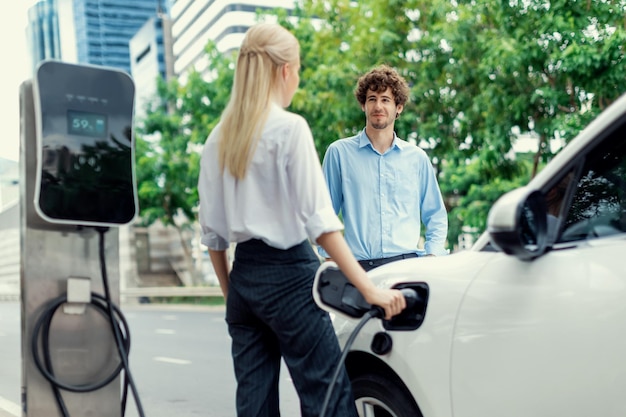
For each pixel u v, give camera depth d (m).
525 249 2.48
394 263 3.29
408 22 18.45
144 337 15.60
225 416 7.04
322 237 2.78
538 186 2.64
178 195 36.47
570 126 13.95
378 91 4.18
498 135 15.58
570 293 2.46
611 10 13.35
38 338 3.47
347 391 2.94
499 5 14.38
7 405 7.82
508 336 2.59
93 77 3.47
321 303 2.89
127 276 51.03
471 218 19.73
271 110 2.89
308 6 20.84
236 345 3.07
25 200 3.47
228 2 80.94
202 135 31.36
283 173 2.84
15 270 50.28
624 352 2.31
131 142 3.53
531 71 14.71
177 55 98.06
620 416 2.31
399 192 4.23
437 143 18.36
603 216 2.51
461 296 2.79
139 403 3.42
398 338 2.99
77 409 3.53
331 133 20.11
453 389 2.75
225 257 3.21
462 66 16.72
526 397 2.53
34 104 3.49
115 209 3.49
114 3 184.50
